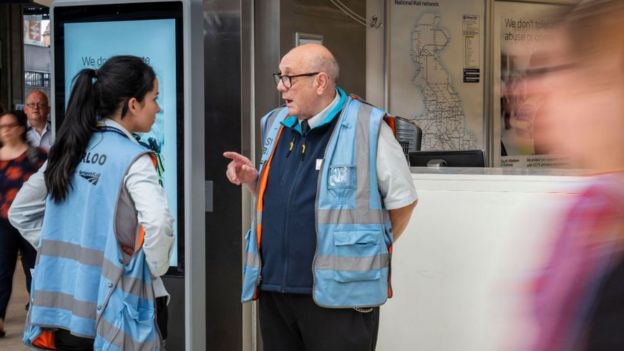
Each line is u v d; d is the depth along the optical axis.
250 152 3.66
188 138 2.76
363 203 2.22
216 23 3.55
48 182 2.25
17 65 10.48
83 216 2.21
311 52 2.32
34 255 4.71
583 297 0.77
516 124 5.85
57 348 2.31
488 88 5.82
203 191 2.84
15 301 5.82
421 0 5.57
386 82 5.48
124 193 2.17
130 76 2.25
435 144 5.72
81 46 2.93
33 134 5.19
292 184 2.34
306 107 2.32
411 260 2.83
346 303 2.20
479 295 2.69
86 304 2.19
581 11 0.76
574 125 0.77
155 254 2.14
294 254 2.29
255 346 3.69
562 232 0.82
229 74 3.55
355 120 2.29
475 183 2.69
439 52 5.66
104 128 2.25
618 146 0.74
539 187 2.54
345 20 4.99
